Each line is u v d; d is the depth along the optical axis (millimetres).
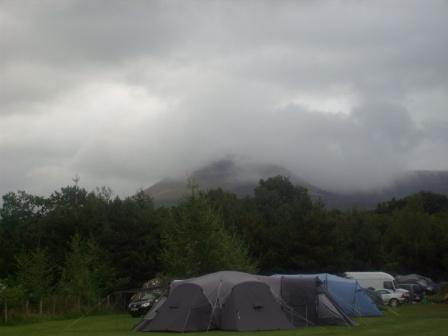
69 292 53312
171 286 32375
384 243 87625
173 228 47062
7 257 70062
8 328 38906
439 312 45031
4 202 77125
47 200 79750
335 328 30797
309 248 69250
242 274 33031
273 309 30953
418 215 87250
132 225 68312
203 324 30219
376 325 32438
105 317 48594
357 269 80688
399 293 56531
